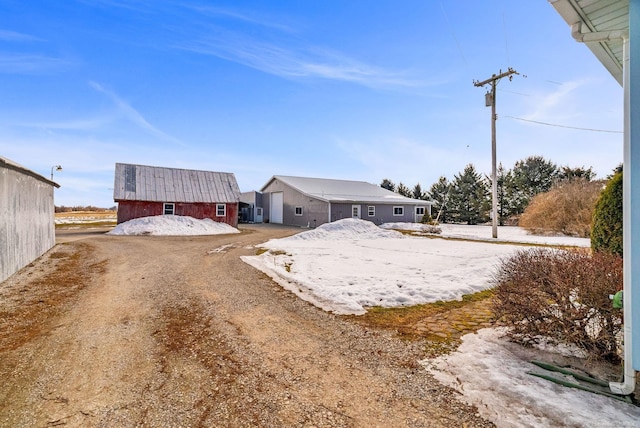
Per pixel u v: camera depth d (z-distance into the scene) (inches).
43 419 91.4
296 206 1143.6
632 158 99.3
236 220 994.1
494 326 160.1
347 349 139.6
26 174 335.3
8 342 148.8
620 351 119.4
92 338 153.3
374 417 91.6
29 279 278.7
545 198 788.6
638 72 98.3
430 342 145.6
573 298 123.3
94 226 984.3
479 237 658.8
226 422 89.7
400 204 1152.2
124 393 105.4
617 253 156.1
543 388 102.3
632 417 86.4
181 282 268.5
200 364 126.2
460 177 1467.8
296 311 193.5
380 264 351.3
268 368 122.5
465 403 96.7
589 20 116.5
